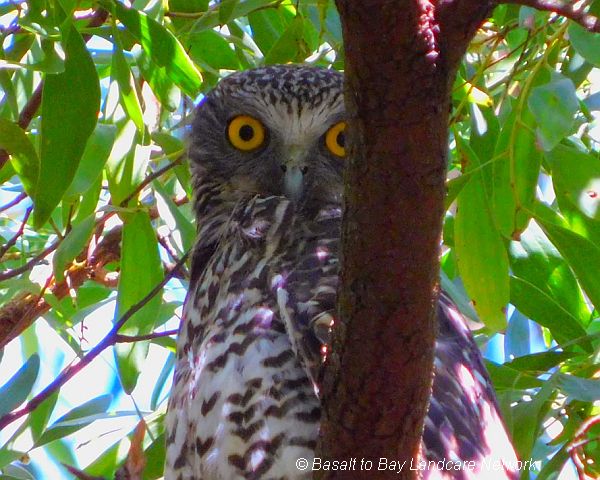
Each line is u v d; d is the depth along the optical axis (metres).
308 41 8.92
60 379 7.46
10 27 7.68
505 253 7.34
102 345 7.51
